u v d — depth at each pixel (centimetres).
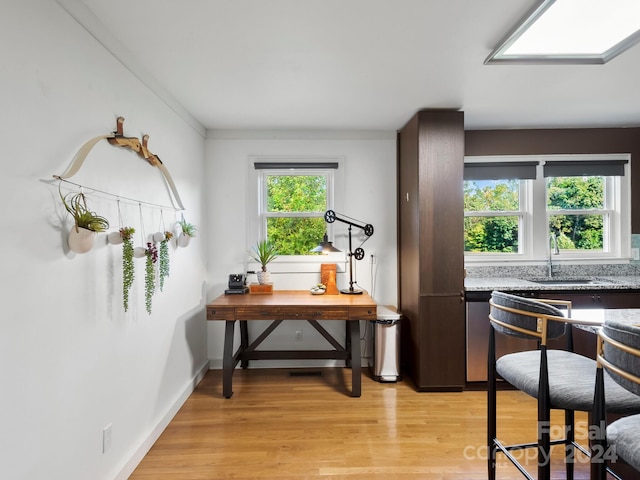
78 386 153
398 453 214
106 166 176
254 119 317
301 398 285
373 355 330
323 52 199
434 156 294
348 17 165
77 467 152
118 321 185
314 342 355
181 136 282
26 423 125
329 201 360
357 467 201
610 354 107
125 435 192
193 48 194
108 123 179
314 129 348
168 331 252
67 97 148
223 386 286
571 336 187
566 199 357
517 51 199
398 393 295
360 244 356
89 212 149
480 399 286
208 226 350
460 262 296
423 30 177
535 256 353
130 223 201
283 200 362
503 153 349
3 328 116
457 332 297
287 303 289
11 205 119
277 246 361
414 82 240
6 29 117
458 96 265
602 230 355
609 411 127
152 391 226
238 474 195
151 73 224
